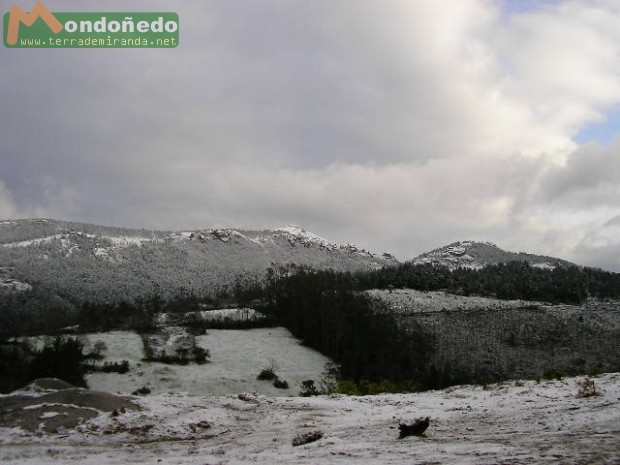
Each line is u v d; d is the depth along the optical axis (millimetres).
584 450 11617
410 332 92625
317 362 80188
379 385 45469
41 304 135000
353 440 16141
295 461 12945
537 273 159125
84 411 20938
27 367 60188
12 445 17469
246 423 21297
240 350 82500
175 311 113312
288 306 100688
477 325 103812
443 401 23781
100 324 94938
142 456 15805
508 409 19547
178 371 69625
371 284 156500
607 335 98000
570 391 21922
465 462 11281
